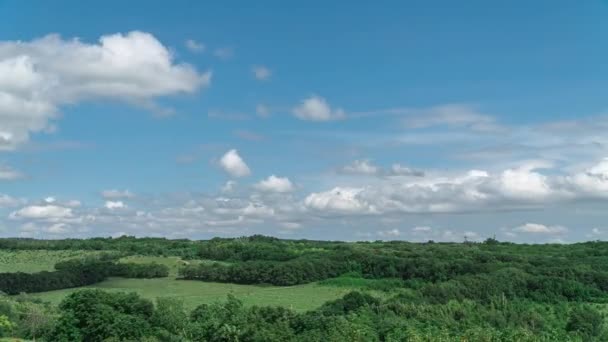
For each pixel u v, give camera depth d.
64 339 125.19
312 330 138.25
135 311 135.50
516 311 163.50
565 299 174.38
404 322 152.38
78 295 130.12
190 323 144.50
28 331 132.88
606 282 182.00
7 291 181.62
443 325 152.88
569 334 151.88
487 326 150.88
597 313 160.25
